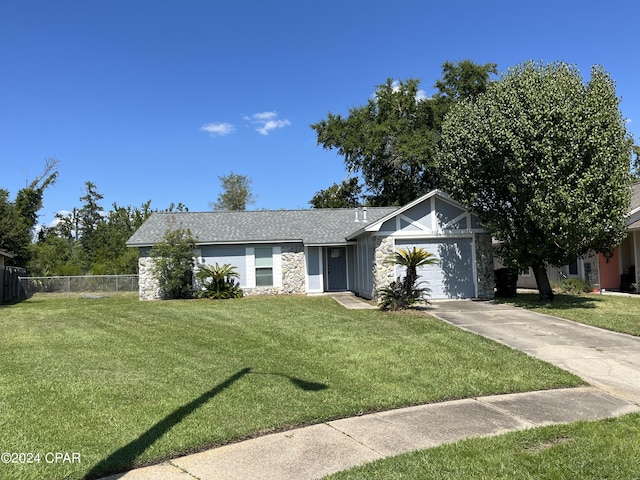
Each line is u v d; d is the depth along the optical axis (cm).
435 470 413
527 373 744
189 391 643
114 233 4244
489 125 1487
